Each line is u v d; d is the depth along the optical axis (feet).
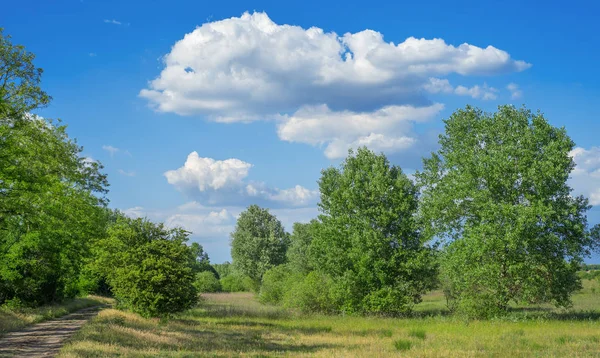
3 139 80.07
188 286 100.58
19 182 85.56
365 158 144.77
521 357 54.08
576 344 63.31
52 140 100.12
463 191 113.19
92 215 129.70
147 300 95.45
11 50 81.41
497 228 104.22
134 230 100.78
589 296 190.80
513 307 141.18
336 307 140.97
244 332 85.87
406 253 132.77
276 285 181.47
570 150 109.81
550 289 107.65
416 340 72.43
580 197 110.73
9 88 82.84
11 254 108.68
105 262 101.35
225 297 239.91
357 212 137.80
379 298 129.29
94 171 131.95
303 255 226.79
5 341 64.59
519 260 107.34
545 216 101.09
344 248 138.51
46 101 86.17
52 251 117.29
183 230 103.86
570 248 104.68
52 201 108.99
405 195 139.54
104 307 153.69
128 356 51.55
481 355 55.77
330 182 148.77
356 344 70.49
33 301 122.01
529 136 109.70
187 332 81.25
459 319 108.06
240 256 311.06
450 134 130.52
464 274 108.37
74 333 69.05
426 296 222.07
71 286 152.97
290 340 75.87
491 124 120.16
